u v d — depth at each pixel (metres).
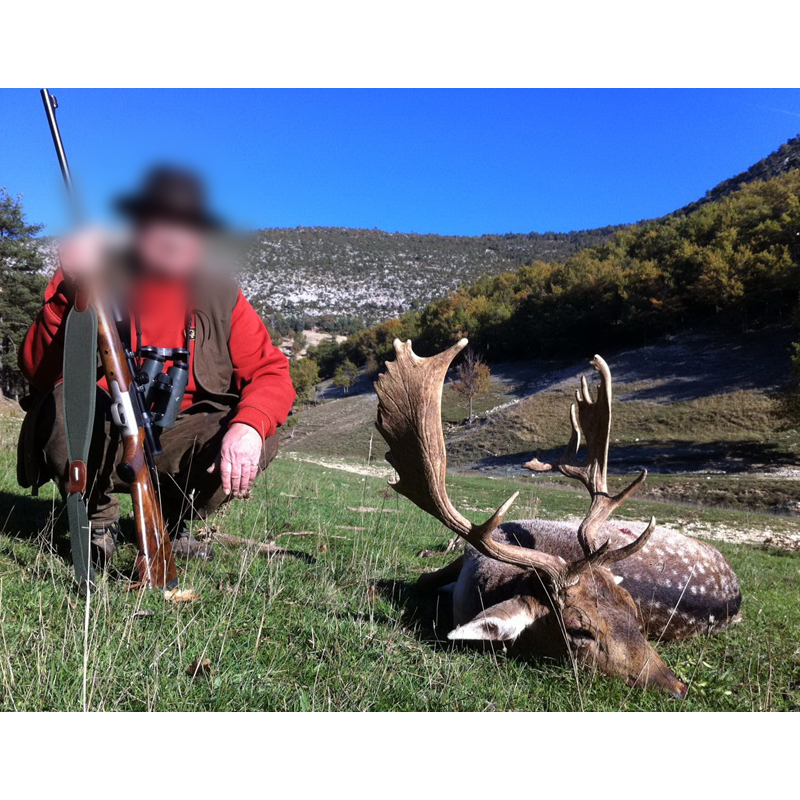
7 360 43.91
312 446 70.56
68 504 3.31
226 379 3.99
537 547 4.28
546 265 126.25
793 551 14.40
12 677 2.47
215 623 3.25
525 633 3.46
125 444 3.44
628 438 54.88
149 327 3.75
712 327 80.00
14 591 3.32
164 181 3.37
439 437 3.37
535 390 80.25
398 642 3.54
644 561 4.27
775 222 85.56
